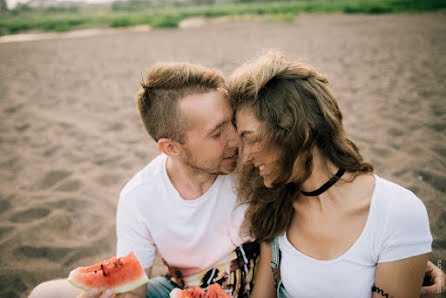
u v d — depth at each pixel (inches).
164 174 67.0
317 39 510.9
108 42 693.9
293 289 60.2
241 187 65.2
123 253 68.0
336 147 55.4
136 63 444.8
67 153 198.8
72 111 273.9
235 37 618.2
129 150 199.6
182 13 1355.8
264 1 2317.9
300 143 51.0
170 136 61.7
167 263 72.5
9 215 140.9
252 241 68.3
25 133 231.9
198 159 62.1
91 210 142.5
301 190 59.4
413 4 841.5
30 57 552.7
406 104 223.1
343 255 54.8
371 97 244.4
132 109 271.4
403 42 424.5
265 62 53.5
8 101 307.0
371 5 928.9
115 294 63.4
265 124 50.7
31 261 115.6
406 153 159.5
